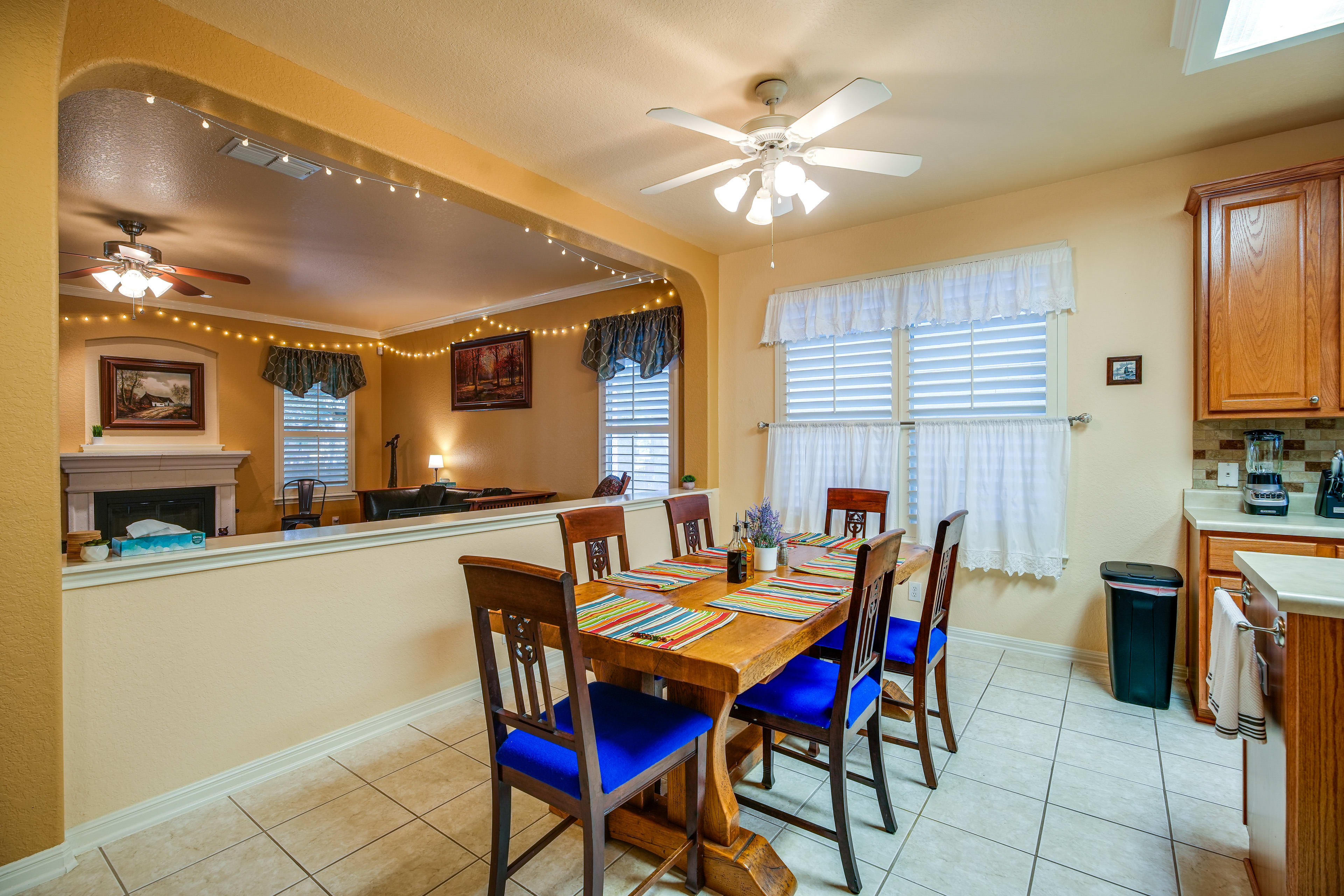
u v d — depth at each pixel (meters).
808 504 4.11
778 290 4.34
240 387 6.82
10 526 1.68
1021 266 3.41
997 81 2.42
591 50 2.22
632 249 3.83
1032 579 3.50
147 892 1.72
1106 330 3.26
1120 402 3.23
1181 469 3.10
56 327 1.75
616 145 2.92
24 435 1.70
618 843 1.95
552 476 6.14
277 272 5.28
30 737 1.72
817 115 2.05
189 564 2.10
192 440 6.49
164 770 2.06
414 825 2.03
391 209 3.84
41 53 1.68
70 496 5.66
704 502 3.09
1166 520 3.13
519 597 1.42
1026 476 3.40
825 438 4.07
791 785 2.25
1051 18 2.04
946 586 2.40
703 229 4.07
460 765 2.40
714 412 4.60
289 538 2.40
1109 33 2.12
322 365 7.36
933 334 3.73
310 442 7.39
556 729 1.45
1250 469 2.85
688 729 1.67
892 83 2.44
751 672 1.50
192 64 2.01
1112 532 3.26
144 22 1.91
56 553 1.76
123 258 3.85
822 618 1.86
